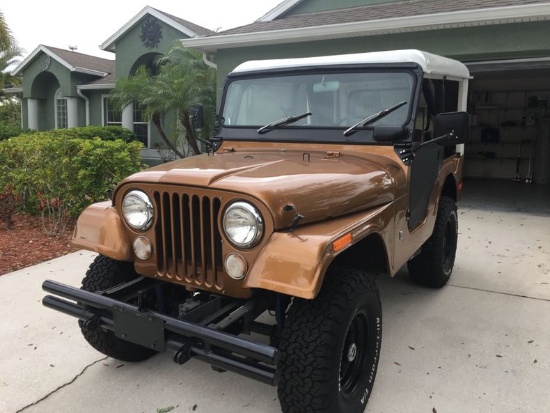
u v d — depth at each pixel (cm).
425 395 302
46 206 709
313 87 366
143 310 255
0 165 725
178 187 252
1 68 2086
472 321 405
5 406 295
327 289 252
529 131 1317
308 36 906
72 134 1277
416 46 854
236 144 383
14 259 573
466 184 1240
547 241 659
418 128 349
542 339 374
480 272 529
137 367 338
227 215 238
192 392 308
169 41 1562
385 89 346
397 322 403
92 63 1922
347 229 250
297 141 361
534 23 768
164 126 1552
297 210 245
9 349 362
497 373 327
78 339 378
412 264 461
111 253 277
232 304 268
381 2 1054
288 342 241
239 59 1023
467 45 816
